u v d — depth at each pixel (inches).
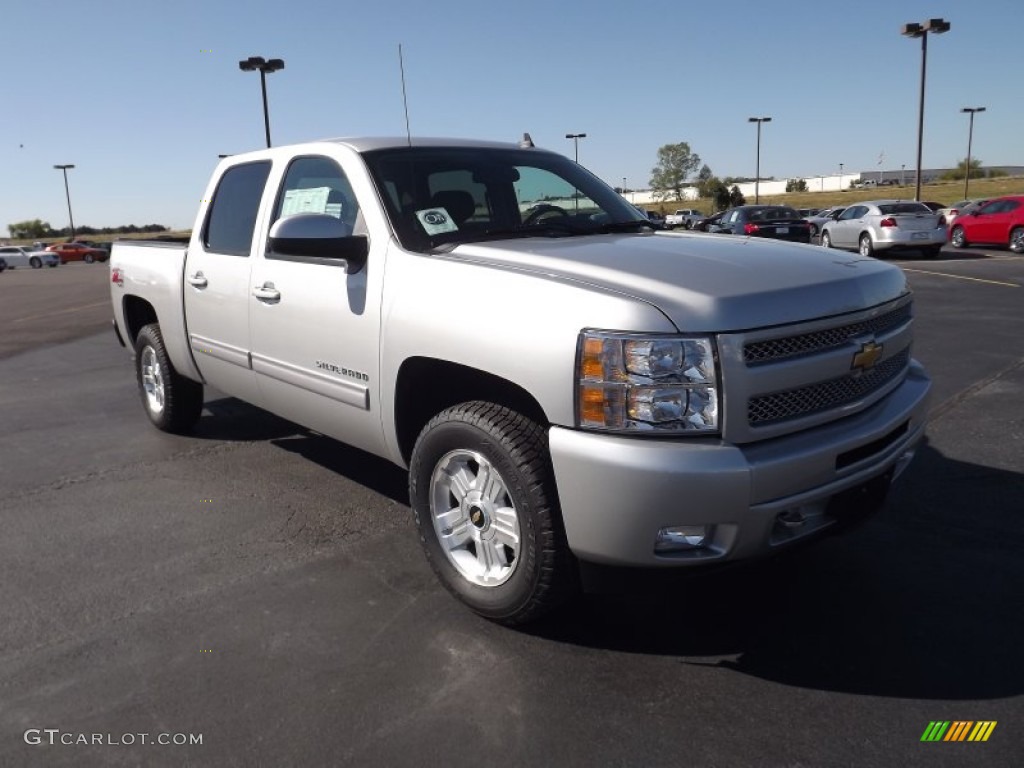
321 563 150.7
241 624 129.3
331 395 153.4
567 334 108.3
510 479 116.5
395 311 134.3
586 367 106.3
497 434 117.1
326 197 159.5
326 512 175.5
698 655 119.0
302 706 108.1
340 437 159.6
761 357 108.3
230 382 192.2
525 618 122.0
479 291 121.3
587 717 105.1
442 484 131.3
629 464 102.4
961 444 212.1
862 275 125.6
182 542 160.9
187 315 202.8
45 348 442.3
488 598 124.3
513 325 114.6
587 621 128.7
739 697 108.9
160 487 193.2
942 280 590.2
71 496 188.4
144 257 224.1
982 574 142.3
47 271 1663.4
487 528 125.0
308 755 98.9
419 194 149.9
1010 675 112.9
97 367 372.5
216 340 190.9
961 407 247.4
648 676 113.9
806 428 113.6
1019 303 461.7
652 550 105.6
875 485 123.2
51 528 169.2
